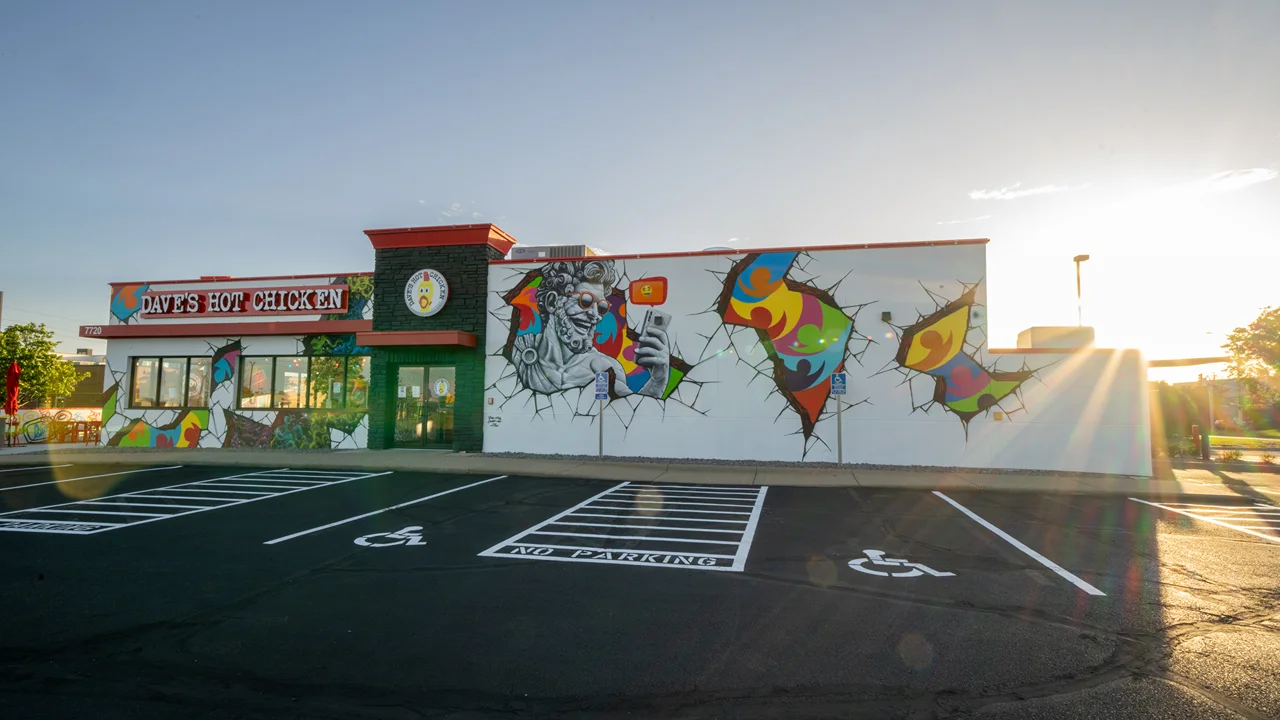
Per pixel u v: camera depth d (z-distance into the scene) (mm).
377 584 6605
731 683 4426
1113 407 16156
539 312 18781
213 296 21125
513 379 18812
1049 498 12820
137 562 7383
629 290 18281
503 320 19000
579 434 18297
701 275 17938
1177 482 14727
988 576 7051
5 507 10773
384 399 19703
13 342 27516
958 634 5332
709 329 17781
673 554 7902
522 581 6734
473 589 6449
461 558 7645
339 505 11148
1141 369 16141
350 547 8164
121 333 21062
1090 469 16109
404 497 12055
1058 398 16344
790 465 16922
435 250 19547
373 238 19797
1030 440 16344
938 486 13852
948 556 7941
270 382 20609
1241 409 36594
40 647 4977
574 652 4926
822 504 11727
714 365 17703
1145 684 4441
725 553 7980
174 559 7531
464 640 5148
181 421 20984
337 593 6305
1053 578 7000
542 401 18594
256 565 7293
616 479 14648
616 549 8133
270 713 4004
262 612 5766
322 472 15688
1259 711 4074
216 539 8547
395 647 5004
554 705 4125
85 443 23344
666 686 4383
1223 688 4391
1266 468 18625
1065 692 4316
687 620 5609
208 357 21031
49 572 6969
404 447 19844
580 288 18562
